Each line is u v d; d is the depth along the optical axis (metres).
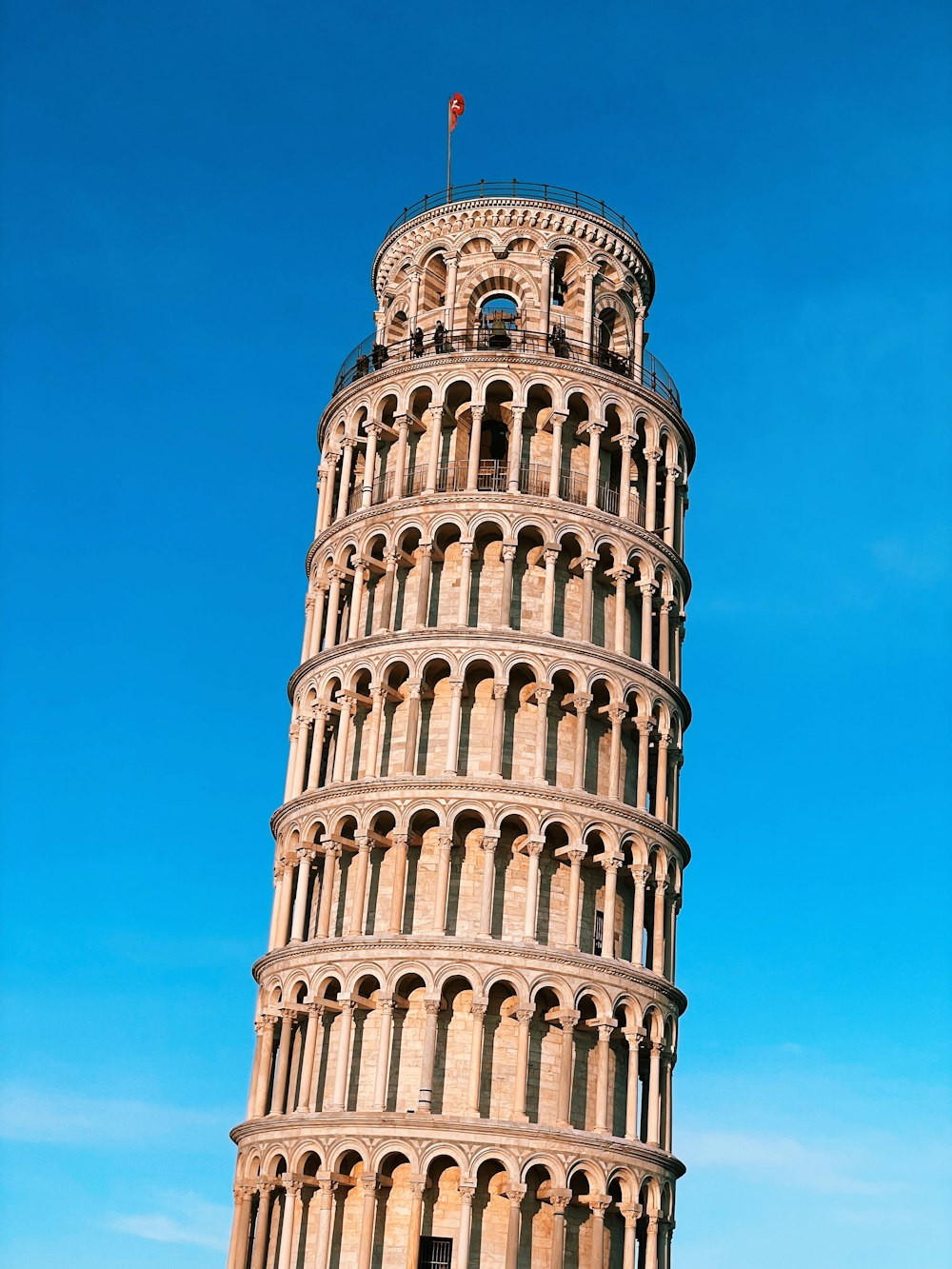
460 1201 63.72
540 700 72.12
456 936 67.44
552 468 76.81
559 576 76.00
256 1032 73.19
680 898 76.50
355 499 81.50
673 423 82.06
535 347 80.31
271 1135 68.06
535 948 67.56
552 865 71.00
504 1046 67.25
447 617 75.31
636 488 80.12
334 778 74.44
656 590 78.38
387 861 71.12
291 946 71.00
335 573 79.06
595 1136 65.75
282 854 75.88
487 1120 64.19
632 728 75.69
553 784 71.44
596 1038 68.88
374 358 84.19
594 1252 64.56
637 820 72.31
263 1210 67.44
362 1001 68.25
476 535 75.81
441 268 85.56
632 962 70.62
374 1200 64.12
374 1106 65.75
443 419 78.31
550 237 83.88
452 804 69.69
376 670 73.75
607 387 79.31
